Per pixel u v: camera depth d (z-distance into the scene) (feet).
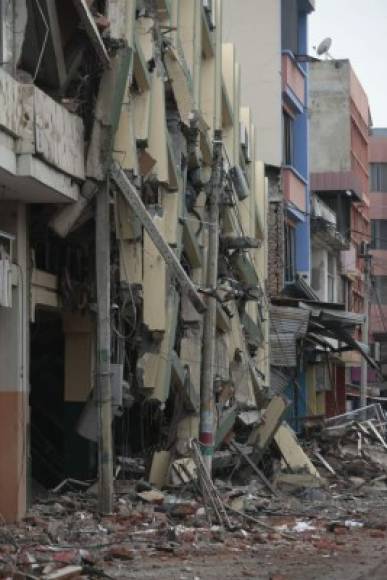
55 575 31.53
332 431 90.17
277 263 100.94
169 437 59.93
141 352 55.21
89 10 43.73
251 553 40.19
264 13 105.70
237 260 77.66
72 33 44.65
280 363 93.91
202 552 39.78
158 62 56.08
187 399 61.21
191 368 62.28
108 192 46.29
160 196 58.49
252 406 76.33
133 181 50.29
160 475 54.39
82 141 45.47
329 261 137.18
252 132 87.56
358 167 164.96
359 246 163.84
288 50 108.68
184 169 63.05
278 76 104.99
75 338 54.39
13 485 43.68
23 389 44.45
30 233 46.16
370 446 90.38
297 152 115.75
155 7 57.47
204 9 68.74
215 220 58.90
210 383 56.44
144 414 60.44
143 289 54.90
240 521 48.73
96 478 54.03
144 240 55.06
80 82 45.83
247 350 80.38
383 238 209.97
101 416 45.60
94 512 46.01
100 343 45.78
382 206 210.38
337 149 152.56
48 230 46.78
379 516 55.98
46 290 48.67
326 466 79.05
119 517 45.11
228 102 76.59
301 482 67.15
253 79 105.40
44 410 56.85
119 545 39.75
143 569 35.27
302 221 114.52
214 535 43.98
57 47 42.70
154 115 55.88
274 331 93.50
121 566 35.70
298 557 39.52
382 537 46.88
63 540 39.75
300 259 114.73
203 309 51.49
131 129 50.24
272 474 68.03
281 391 97.35
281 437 72.49
